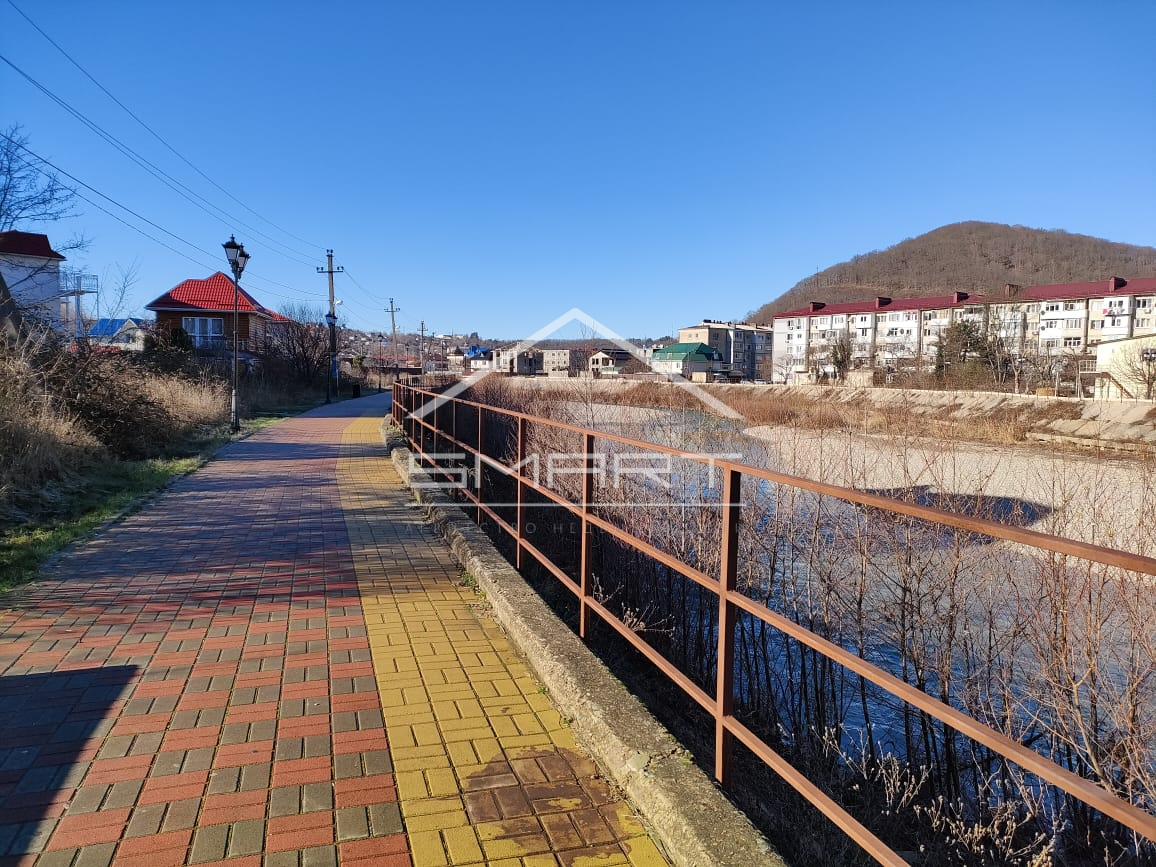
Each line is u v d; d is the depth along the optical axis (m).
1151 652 3.75
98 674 3.32
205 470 9.88
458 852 2.17
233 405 15.51
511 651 3.73
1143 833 1.26
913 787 4.42
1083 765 4.03
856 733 5.10
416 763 2.65
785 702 5.49
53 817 2.26
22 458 7.26
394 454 10.47
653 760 2.49
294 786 2.47
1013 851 3.84
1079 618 4.08
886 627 5.17
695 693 2.70
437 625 4.06
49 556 5.21
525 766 2.66
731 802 2.28
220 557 5.34
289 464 10.67
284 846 2.16
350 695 3.18
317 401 33.00
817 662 5.41
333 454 12.08
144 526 6.30
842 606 5.30
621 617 6.18
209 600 4.38
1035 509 6.01
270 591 4.59
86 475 8.42
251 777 2.52
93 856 2.09
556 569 4.20
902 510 1.79
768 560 5.95
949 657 4.69
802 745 4.95
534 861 2.15
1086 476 6.39
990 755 4.58
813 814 4.25
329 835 2.22
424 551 5.66
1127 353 28.06
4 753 2.63
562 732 2.92
